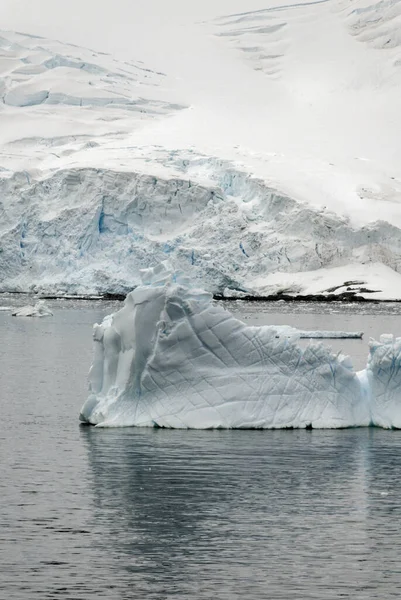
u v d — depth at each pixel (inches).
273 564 2023.9
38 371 5118.1
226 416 3275.1
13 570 1978.3
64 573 1964.8
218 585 1915.6
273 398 3299.7
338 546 2130.9
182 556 2062.0
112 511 2358.5
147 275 3348.9
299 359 3339.1
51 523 2262.6
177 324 3277.6
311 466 2802.7
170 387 3294.8
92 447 3011.8
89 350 6407.5
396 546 2132.1
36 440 3122.5
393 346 3380.9
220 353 3294.8
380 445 3063.5
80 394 4207.7
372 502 2449.6
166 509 2378.2
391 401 3368.6
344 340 7755.9
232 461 2847.0
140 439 3115.2
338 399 3346.5
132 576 1952.5
